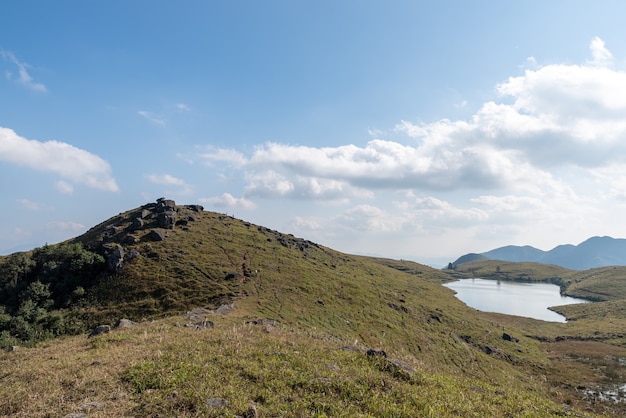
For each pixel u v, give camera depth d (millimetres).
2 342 50750
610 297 177000
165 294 65688
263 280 78312
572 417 17969
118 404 13492
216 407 13336
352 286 93250
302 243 136500
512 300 176750
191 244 94000
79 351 23094
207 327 31141
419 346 65625
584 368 70250
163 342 23438
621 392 56125
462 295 186375
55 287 73750
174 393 14211
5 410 13578
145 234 96438
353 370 18859
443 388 18609
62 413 12875
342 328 63125
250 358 19688
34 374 17781
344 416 13562
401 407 15000
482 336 85438
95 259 78062
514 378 60688
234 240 106438
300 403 14422
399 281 139250
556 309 148625
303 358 20234
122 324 32844
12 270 78500
